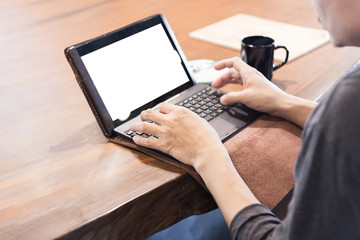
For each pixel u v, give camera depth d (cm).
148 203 72
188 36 142
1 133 91
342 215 51
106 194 71
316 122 51
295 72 115
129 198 69
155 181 73
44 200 70
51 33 149
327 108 50
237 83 106
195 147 75
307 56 125
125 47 92
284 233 58
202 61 120
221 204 69
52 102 104
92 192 71
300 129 89
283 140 85
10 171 78
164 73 98
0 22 163
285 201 79
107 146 85
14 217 66
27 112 100
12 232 63
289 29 144
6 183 75
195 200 80
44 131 92
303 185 53
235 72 104
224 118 91
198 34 142
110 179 75
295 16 157
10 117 98
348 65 117
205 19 158
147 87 94
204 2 178
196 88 102
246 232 64
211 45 135
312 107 87
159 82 97
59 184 74
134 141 81
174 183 74
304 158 54
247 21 153
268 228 63
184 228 133
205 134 77
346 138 48
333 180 50
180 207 78
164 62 99
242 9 168
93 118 97
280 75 114
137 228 72
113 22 157
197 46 134
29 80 116
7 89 111
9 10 176
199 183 77
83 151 84
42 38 145
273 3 173
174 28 150
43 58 130
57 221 65
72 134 90
